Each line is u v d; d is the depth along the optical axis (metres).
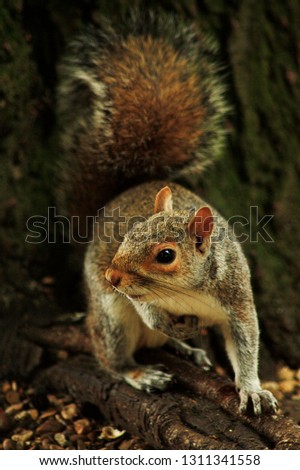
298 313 6.99
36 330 6.56
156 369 5.73
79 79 6.69
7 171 6.72
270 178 6.95
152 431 5.30
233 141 6.85
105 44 6.52
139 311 5.37
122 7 6.58
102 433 5.78
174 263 4.72
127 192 6.26
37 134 6.77
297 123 6.98
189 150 6.53
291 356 6.93
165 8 6.63
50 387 6.31
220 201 6.86
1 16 6.39
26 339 6.54
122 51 6.50
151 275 4.70
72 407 6.10
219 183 6.88
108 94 6.45
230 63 6.71
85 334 6.45
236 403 5.13
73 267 7.07
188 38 6.57
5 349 6.48
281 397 6.42
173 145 6.50
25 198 6.84
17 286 6.83
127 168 6.61
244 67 6.75
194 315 5.27
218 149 6.59
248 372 5.14
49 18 6.54
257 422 4.95
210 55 6.59
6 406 6.12
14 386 6.34
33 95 6.66
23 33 6.51
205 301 5.07
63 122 6.79
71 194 6.87
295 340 6.95
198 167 6.57
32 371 6.41
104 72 6.47
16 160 6.74
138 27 6.56
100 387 5.82
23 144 6.73
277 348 6.94
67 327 6.59
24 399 6.23
